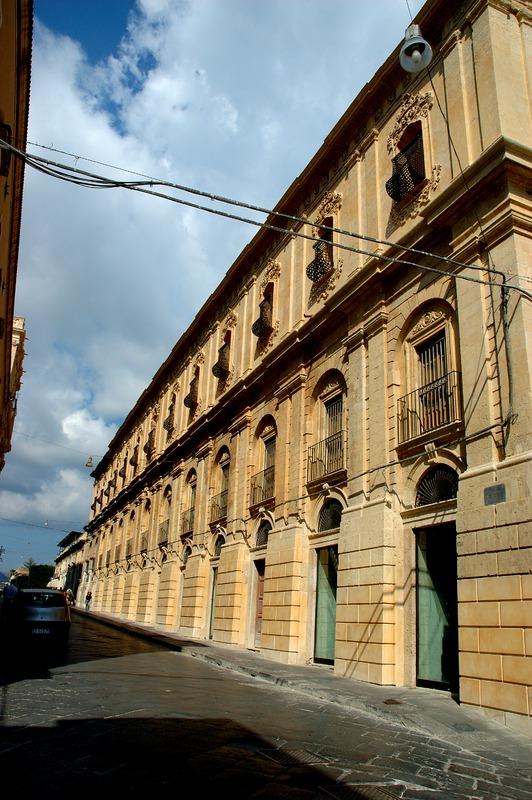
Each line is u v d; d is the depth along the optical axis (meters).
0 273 16.55
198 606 24.08
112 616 39.00
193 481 28.08
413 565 12.31
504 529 9.76
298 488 17.25
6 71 10.43
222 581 21.36
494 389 10.68
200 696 9.80
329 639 15.21
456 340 12.23
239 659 15.94
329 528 15.87
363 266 15.59
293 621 16.08
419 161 14.09
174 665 14.55
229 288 26.27
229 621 20.16
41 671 11.55
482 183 11.49
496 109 11.98
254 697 10.29
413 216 14.09
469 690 9.79
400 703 9.94
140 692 9.68
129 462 43.50
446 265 12.67
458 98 13.20
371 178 16.25
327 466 16.09
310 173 19.31
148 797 4.84
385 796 5.41
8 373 26.30
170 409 33.97
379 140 16.23
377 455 13.79
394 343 14.00
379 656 12.26
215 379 26.86
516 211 10.98
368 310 15.04
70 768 5.47
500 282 10.91
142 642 21.77
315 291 18.30
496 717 9.20
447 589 11.54
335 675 13.44
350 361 15.49
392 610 12.47
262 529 19.89
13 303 21.30
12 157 11.98
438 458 11.98
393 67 15.54
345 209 17.39
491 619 9.67
